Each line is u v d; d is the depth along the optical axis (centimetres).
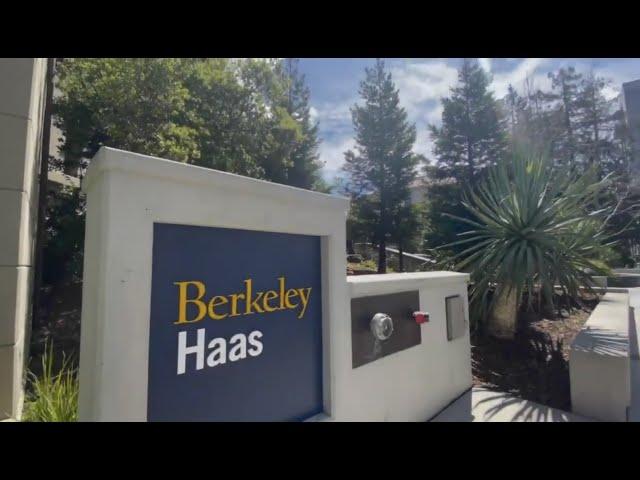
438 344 356
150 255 150
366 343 263
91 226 159
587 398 338
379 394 271
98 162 144
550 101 2642
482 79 1700
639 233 1736
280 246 209
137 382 142
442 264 661
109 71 701
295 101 1973
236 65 1134
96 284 142
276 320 204
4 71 348
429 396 334
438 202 1571
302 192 217
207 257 173
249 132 1085
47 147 657
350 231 1822
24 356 403
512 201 557
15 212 343
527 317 630
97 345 135
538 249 510
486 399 376
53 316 681
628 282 1470
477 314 544
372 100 1902
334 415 224
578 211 541
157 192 153
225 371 176
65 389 303
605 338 389
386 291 292
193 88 922
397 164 1786
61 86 767
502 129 1673
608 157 2278
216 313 175
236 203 183
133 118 720
